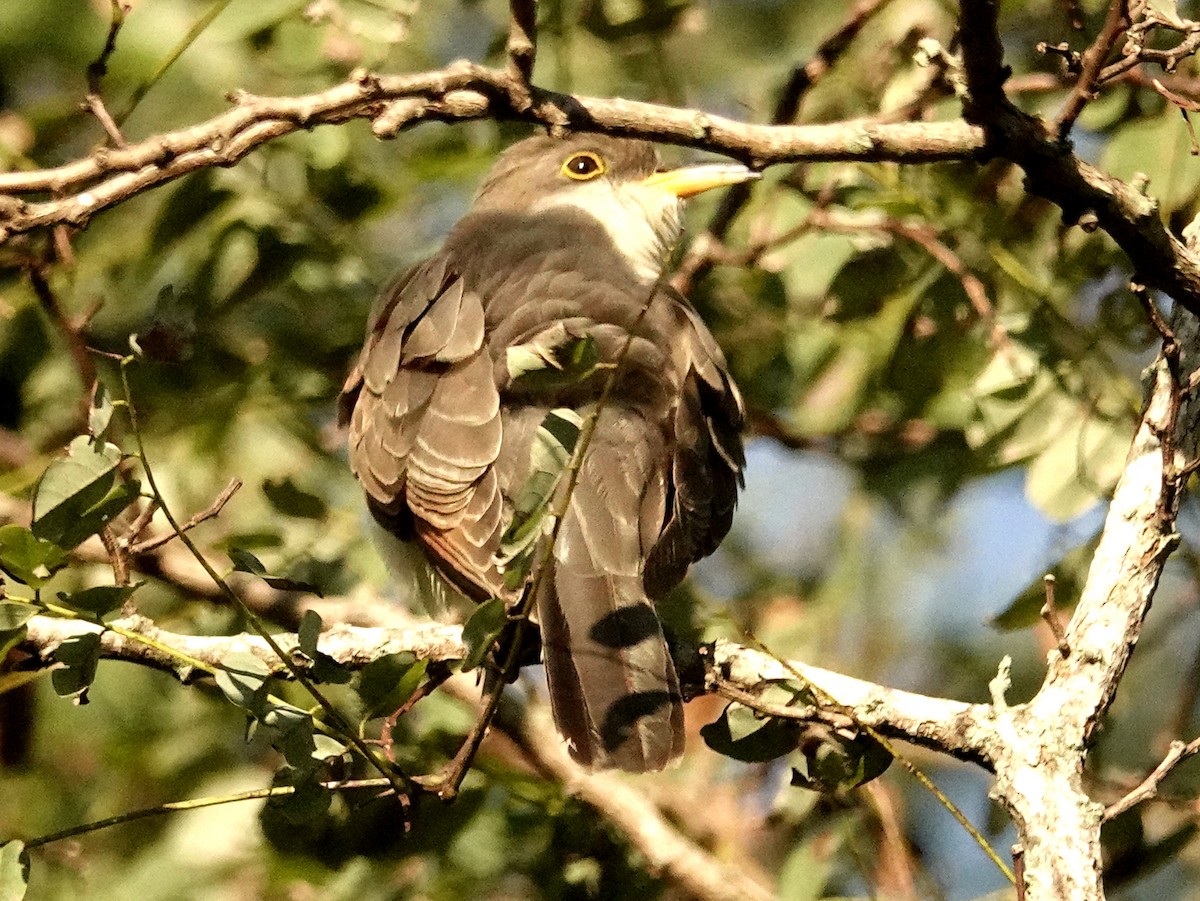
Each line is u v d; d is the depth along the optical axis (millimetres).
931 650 13602
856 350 12031
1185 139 9930
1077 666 7883
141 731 11656
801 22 13766
